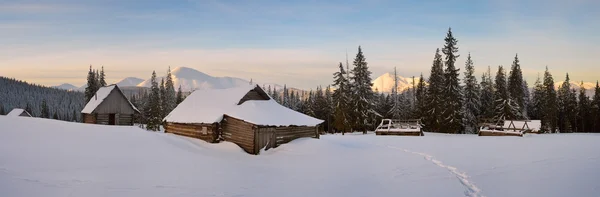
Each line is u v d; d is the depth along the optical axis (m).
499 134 37.75
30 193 9.10
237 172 14.41
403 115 69.75
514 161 16.44
